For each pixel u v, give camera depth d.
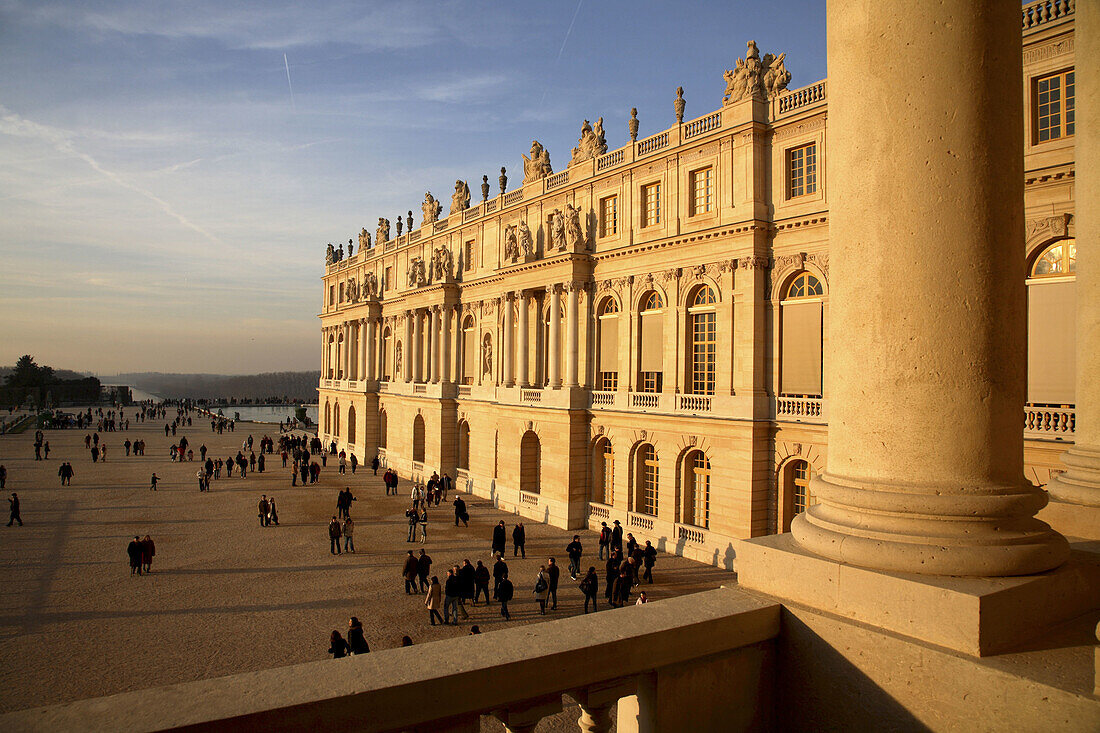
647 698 5.30
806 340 28.78
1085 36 8.60
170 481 54.69
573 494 39.00
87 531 37.31
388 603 26.06
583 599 26.86
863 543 5.51
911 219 5.53
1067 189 21.16
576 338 39.56
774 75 30.19
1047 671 4.45
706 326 33.00
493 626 23.59
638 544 34.94
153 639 22.14
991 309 5.41
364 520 41.19
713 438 31.42
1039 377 21.88
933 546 5.29
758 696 5.80
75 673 19.38
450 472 54.03
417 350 61.75
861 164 5.82
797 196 29.44
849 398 6.00
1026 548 5.29
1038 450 21.12
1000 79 5.46
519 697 4.56
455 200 56.22
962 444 5.45
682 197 33.94
